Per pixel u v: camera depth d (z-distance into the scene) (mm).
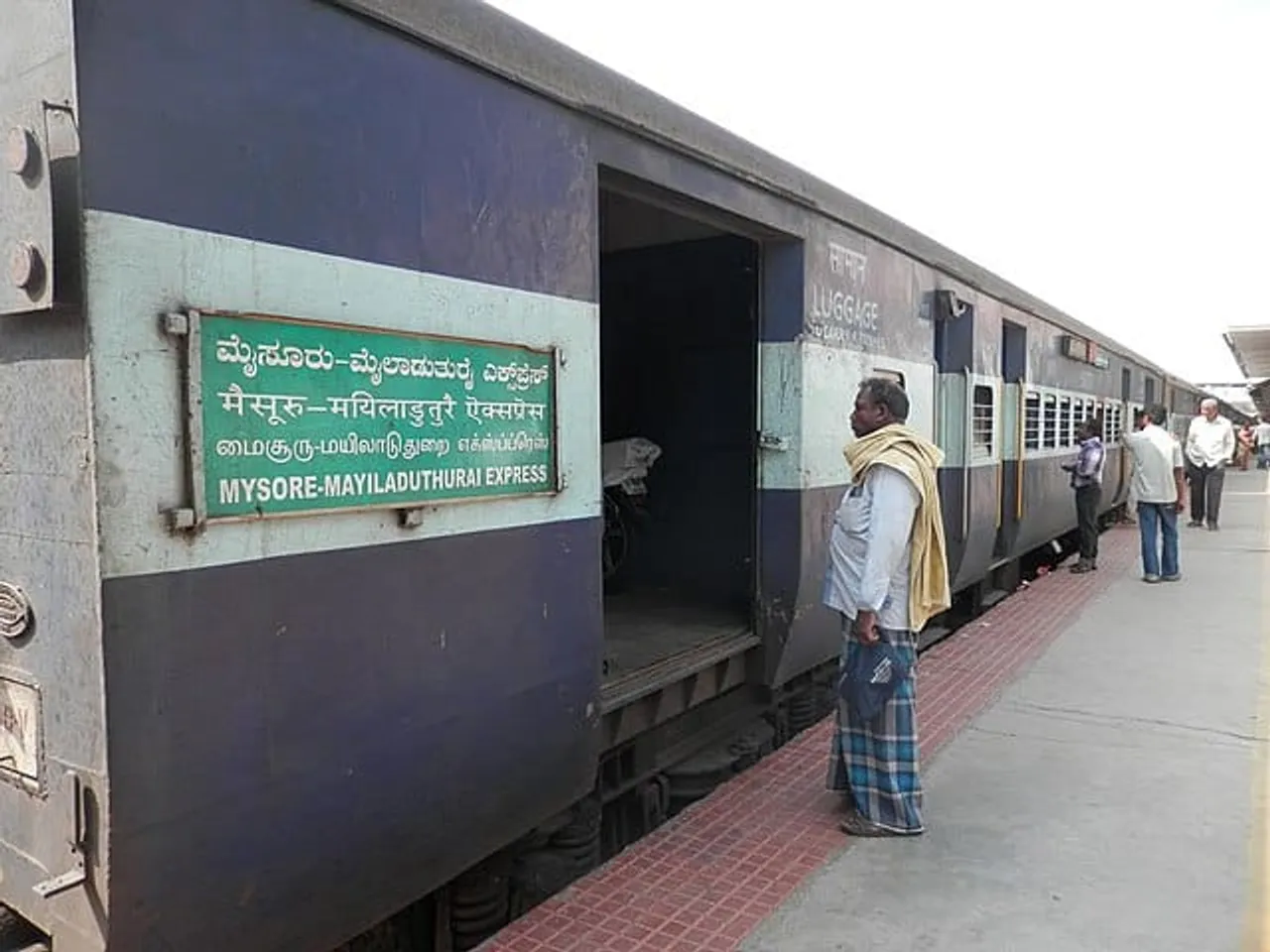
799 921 3174
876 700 3787
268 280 2359
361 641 2641
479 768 3080
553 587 3363
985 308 8359
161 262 2133
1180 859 3639
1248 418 56281
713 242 5836
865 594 3629
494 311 3066
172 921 2229
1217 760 4699
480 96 3004
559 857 3887
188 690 2213
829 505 5309
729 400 5879
